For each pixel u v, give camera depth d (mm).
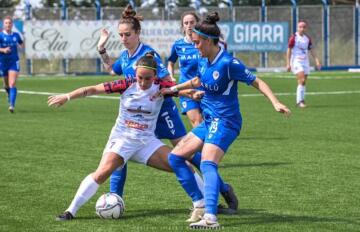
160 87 12484
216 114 12211
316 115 30797
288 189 15438
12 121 28391
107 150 12688
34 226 12172
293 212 13297
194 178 12508
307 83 51188
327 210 13469
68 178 16688
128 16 13477
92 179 12648
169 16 62531
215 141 12109
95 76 59375
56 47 59750
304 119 29234
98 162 18875
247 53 64062
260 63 64438
